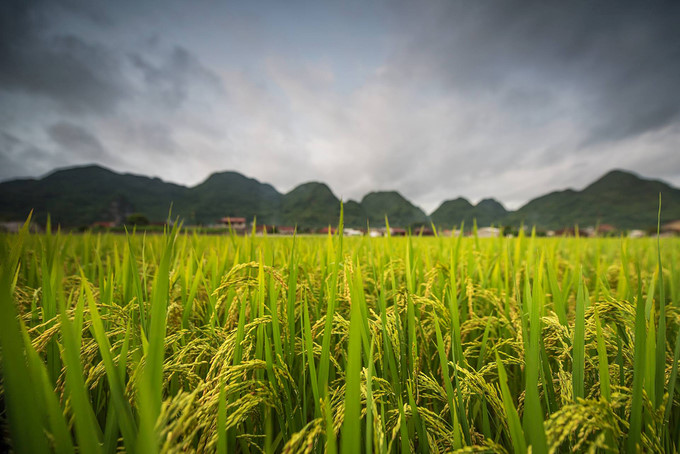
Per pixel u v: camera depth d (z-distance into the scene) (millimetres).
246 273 1829
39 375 735
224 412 833
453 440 982
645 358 939
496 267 2293
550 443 781
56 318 1065
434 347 1754
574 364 1035
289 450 795
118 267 1939
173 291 1935
